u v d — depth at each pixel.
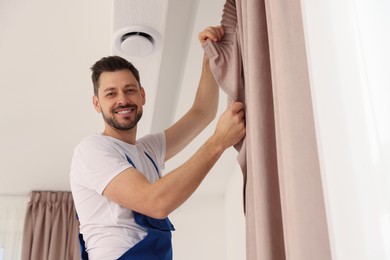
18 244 5.05
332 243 0.76
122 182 1.54
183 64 2.86
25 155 4.35
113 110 1.76
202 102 2.00
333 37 0.83
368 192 0.73
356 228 0.73
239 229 4.14
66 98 3.50
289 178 0.86
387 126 0.75
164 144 1.96
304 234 0.80
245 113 1.41
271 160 1.06
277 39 0.96
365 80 0.79
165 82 3.09
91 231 1.63
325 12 0.85
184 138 1.99
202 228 4.87
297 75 0.92
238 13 1.39
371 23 0.81
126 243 1.57
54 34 2.84
